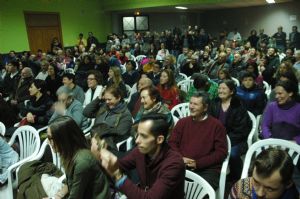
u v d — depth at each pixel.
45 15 11.25
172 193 1.55
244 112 2.87
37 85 3.88
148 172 1.68
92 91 4.43
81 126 3.45
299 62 5.40
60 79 5.57
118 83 4.62
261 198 1.18
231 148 2.75
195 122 2.40
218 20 16.25
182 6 12.62
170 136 2.49
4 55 9.72
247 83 3.60
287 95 2.51
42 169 2.28
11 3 9.98
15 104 5.04
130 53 9.97
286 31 14.05
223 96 2.89
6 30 9.90
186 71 6.46
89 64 7.42
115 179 1.54
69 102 3.46
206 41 12.11
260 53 7.25
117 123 3.02
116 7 13.46
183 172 1.58
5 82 6.32
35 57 8.77
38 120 3.82
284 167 1.11
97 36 13.76
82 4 12.77
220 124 2.35
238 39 12.44
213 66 6.19
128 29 15.08
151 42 12.01
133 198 1.48
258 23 14.84
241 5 13.77
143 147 1.59
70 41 12.38
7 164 2.49
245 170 2.10
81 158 1.74
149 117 1.61
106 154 1.56
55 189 2.05
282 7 13.87
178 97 3.97
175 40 11.92
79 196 1.74
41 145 3.00
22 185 2.19
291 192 1.17
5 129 3.46
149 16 15.30
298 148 2.07
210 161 2.27
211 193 1.71
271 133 2.67
